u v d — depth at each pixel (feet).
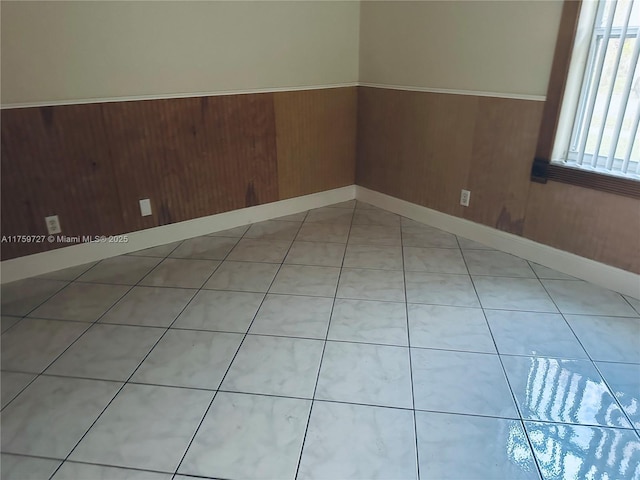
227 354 6.84
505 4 8.73
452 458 5.16
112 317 7.75
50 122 8.38
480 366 6.56
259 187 11.57
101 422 5.66
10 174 8.25
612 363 6.61
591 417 5.68
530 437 5.41
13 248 8.69
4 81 7.79
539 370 6.48
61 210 8.97
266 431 5.52
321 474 4.99
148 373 6.47
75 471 5.03
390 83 11.51
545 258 9.39
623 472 4.96
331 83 11.92
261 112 10.96
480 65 9.48
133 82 9.07
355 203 13.24
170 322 7.63
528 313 7.80
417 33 10.50
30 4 7.69
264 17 10.29
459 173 10.55
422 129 11.07
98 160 9.11
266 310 7.95
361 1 11.55
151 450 5.28
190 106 9.89
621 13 7.41
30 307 8.03
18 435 5.47
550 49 8.29
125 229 9.87
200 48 9.65
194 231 10.86
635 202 7.84
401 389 6.14
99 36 8.46
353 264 9.59
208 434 5.48
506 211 9.85
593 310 7.88
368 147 12.66
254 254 10.05
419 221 11.84
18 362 6.68
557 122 8.50
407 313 7.82
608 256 8.41
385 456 5.19
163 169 9.96
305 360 6.70
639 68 7.31
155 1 8.86
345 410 5.81
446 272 9.22
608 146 8.04
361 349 6.93
